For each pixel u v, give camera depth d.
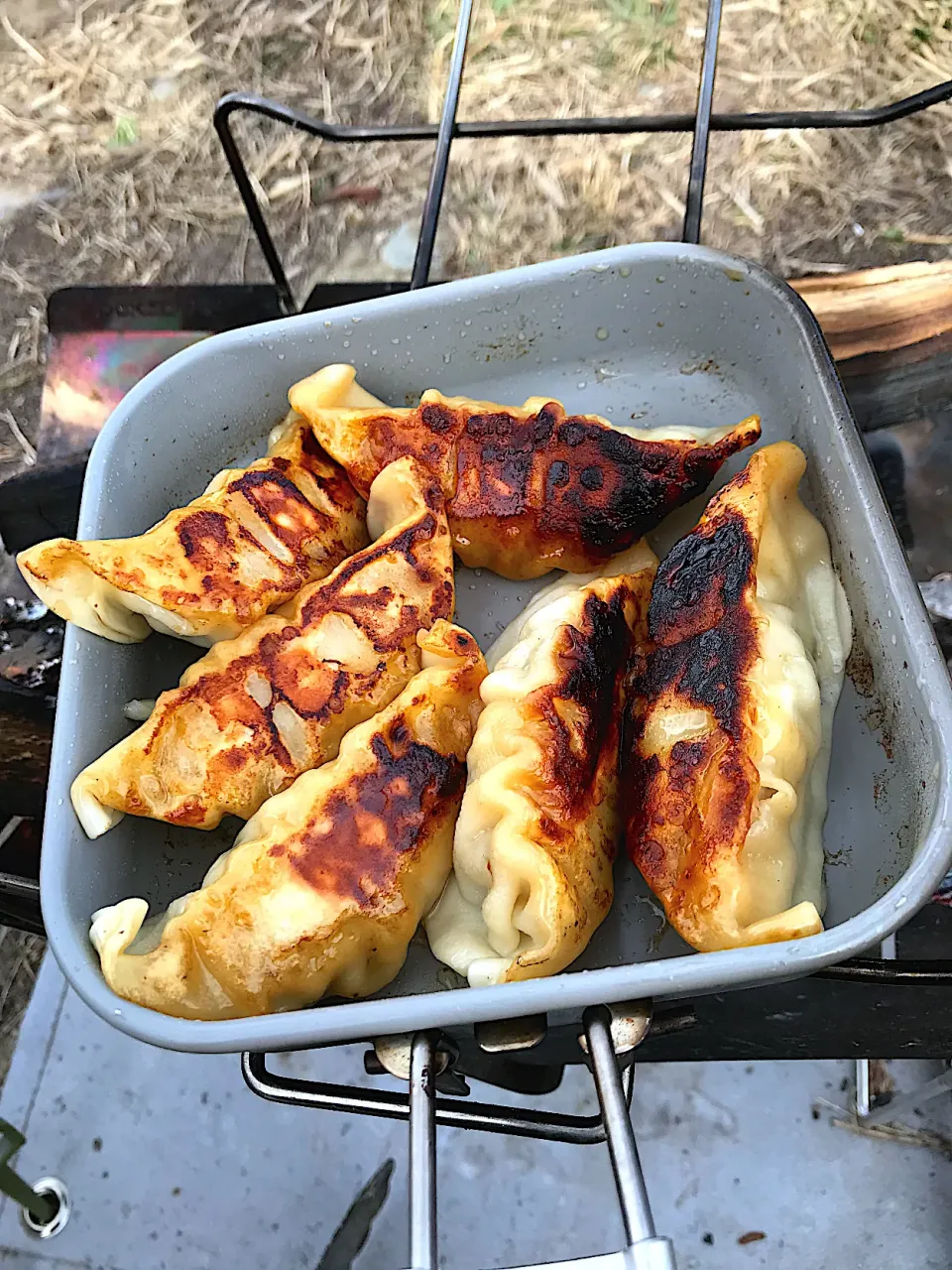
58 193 0.43
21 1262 0.27
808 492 0.22
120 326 0.30
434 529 0.22
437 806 0.19
